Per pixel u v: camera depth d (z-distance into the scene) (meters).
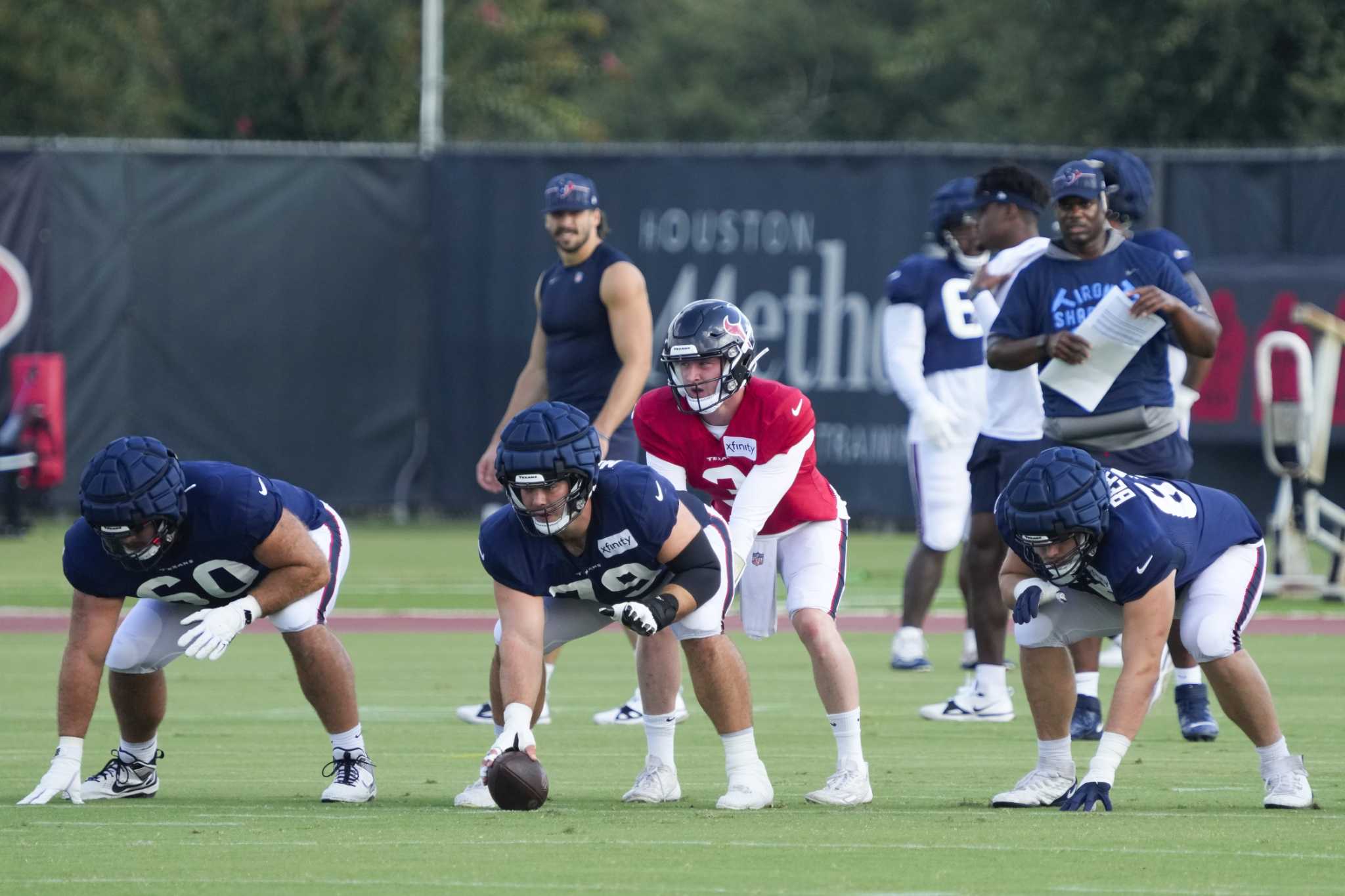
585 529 18.61
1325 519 66.19
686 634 19.36
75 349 69.38
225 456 70.25
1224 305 65.25
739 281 69.19
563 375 29.41
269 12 94.19
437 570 57.59
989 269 30.78
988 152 67.75
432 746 25.47
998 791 21.08
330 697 20.31
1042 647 19.89
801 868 15.62
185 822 18.28
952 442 33.53
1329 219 65.94
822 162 68.69
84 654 19.73
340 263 70.50
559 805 19.88
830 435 68.88
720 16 153.12
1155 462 26.08
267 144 70.06
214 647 18.92
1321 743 25.28
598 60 155.88
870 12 158.00
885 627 44.16
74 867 15.64
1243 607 19.56
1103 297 26.38
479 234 70.44
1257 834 17.44
